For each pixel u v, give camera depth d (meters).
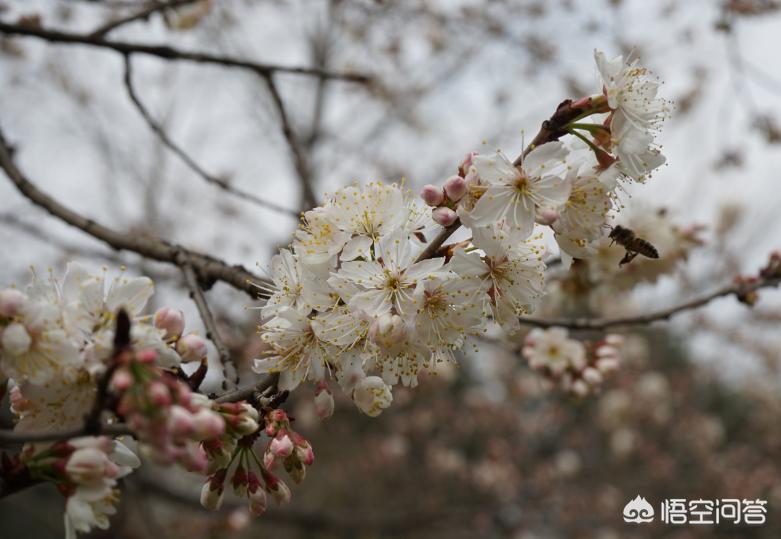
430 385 5.93
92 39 3.88
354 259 2.19
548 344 4.36
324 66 9.38
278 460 1.98
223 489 2.05
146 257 3.25
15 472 1.77
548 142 2.08
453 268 2.12
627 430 12.09
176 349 1.97
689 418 12.94
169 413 1.55
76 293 1.94
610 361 4.34
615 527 12.02
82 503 1.79
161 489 7.08
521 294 2.18
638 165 2.12
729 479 12.23
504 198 2.08
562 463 12.04
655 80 2.21
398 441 12.55
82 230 3.34
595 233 2.14
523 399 12.12
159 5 4.24
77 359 1.81
